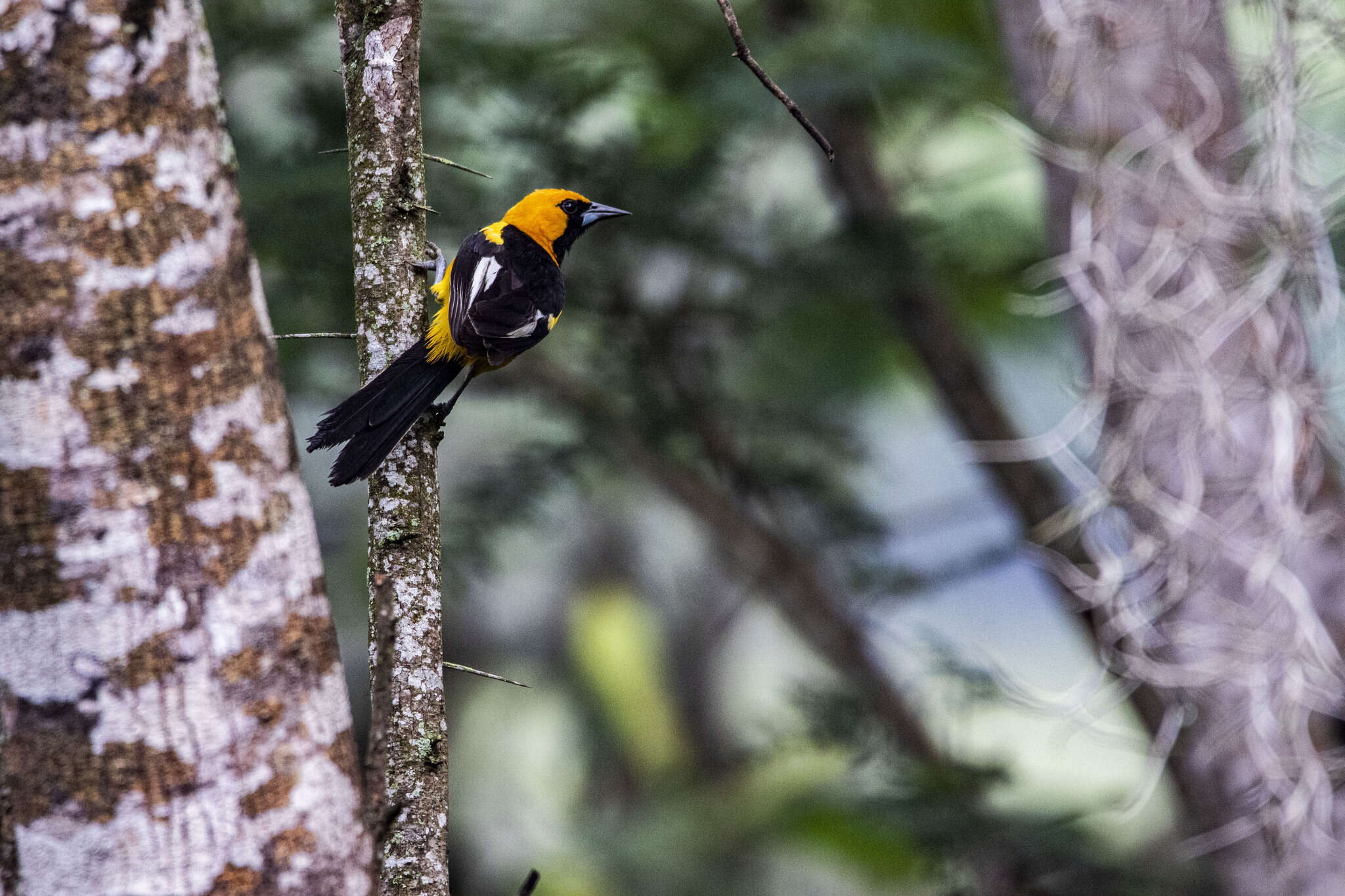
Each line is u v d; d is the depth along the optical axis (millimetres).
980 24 16484
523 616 28703
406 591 5930
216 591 3953
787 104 5004
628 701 28812
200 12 4145
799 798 19125
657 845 22375
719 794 23219
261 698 4004
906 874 18078
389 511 6055
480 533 15531
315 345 14523
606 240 15023
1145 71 9242
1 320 3834
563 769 28734
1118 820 14281
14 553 3855
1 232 3830
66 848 3869
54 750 3875
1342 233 11070
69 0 3834
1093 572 12516
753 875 22000
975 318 18438
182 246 3975
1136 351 9305
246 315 4121
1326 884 9188
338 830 4137
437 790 5613
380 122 6242
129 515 3869
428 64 13766
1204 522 8797
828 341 17766
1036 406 20359
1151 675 8953
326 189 12922
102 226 3865
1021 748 17172
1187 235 9047
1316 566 9469
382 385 6094
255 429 4086
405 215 6281
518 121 14250
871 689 16328
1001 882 13352
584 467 17312
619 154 14688
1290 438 8562
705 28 15938
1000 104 15633
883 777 14039
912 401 22734
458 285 7809
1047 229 11195
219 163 4113
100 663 3857
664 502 27094
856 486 18219
